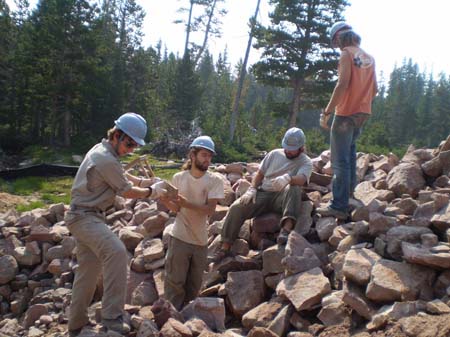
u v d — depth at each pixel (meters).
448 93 54.66
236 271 4.57
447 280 3.44
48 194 13.95
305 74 24.12
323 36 23.52
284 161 4.83
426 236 3.78
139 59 35.53
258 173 4.96
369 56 4.57
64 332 4.37
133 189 3.77
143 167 4.44
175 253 4.19
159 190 3.93
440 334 2.83
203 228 4.23
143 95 35.19
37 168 17.89
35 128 29.00
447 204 4.19
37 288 6.05
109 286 3.64
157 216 5.64
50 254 6.32
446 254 3.46
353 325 3.40
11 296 6.16
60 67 26.91
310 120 59.41
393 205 4.68
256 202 4.83
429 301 3.35
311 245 4.45
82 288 3.94
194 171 4.22
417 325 2.99
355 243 4.23
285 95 65.56
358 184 5.52
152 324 3.70
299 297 3.73
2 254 6.54
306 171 4.66
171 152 24.25
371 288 3.46
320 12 23.55
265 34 24.05
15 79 28.67
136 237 5.63
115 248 3.63
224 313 3.97
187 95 34.88
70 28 26.89
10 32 31.55
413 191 4.94
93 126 29.75
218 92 54.59
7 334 4.88
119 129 3.70
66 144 27.86
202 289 4.68
